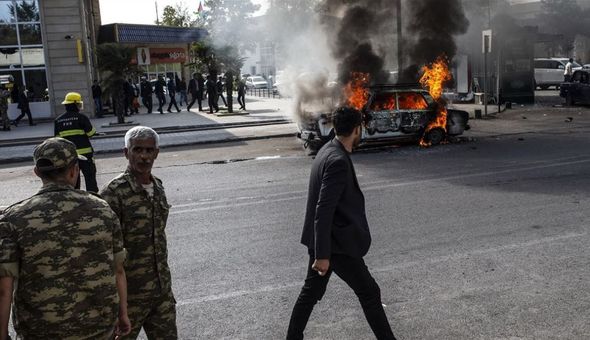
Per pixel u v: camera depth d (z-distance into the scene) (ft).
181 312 15.90
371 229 23.39
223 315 15.65
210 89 85.10
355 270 12.55
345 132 12.62
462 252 20.15
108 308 8.98
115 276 9.21
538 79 114.73
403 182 32.86
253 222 25.29
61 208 8.64
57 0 83.05
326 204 12.10
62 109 85.51
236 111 86.22
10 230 8.37
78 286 8.63
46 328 8.49
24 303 8.50
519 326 14.39
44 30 83.35
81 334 8.68
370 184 32.68
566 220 23.67
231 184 34.42
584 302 15.71
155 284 11.03
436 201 27.86
